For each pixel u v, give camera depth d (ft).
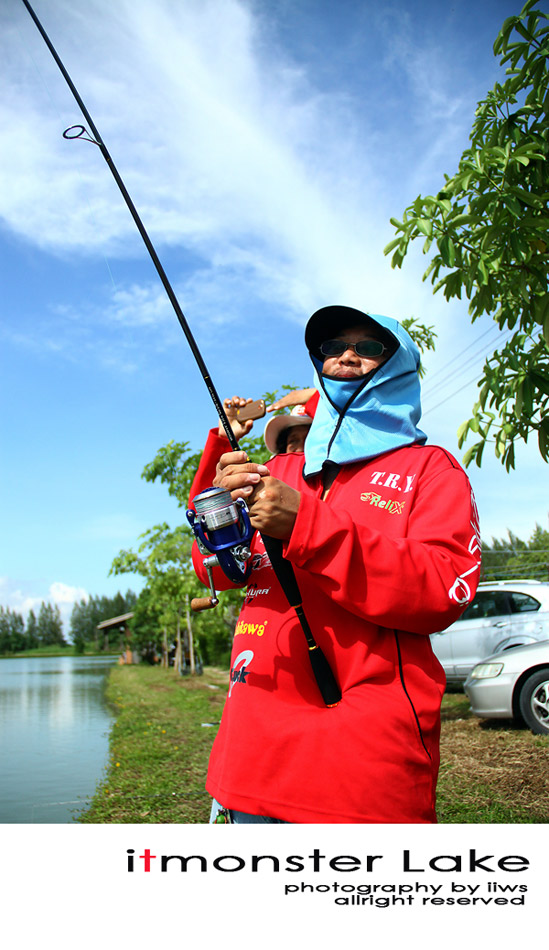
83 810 14.43
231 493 4.41
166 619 75.51
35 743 26.55
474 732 19.38
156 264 6.04
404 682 4.48
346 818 4.29
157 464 31.17
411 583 4.30
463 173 8.83
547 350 10.06
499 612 25.90
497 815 11.53
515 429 10.29
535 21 8.43
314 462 5.43
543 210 8.70
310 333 5.57
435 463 5.05
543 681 18.47
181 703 39.55
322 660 4.58
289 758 4.48
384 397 5.37
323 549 4.30
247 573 5.36
